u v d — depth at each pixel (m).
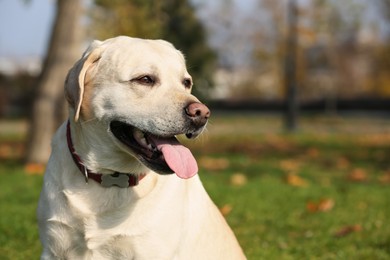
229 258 4.04
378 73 48.50
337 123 31.14
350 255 5.61
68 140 3.63
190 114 3.46
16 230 6.14
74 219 3.54
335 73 51.03
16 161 11.81
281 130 25.02
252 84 55.75
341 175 10.82
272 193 8.52
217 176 10.15
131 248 3.53
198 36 39.12
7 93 41.25
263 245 5.92
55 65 10.88
